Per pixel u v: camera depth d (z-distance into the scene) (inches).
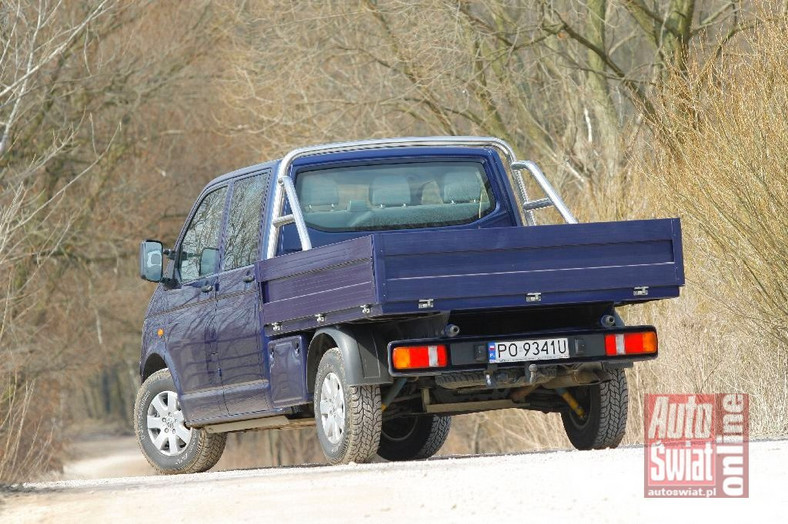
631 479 732.7
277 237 1042.7
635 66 2385.6
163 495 811.4
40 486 950.4
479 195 1095.6
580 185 2054.6
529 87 2379.4
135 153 3494.1
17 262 2384.4
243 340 1065.5
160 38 3373.5
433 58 2309.3
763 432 1289.4
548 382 998.4
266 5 2556.6
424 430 1186.6
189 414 1145.4
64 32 2342.5
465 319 1002.7
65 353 3420.3
